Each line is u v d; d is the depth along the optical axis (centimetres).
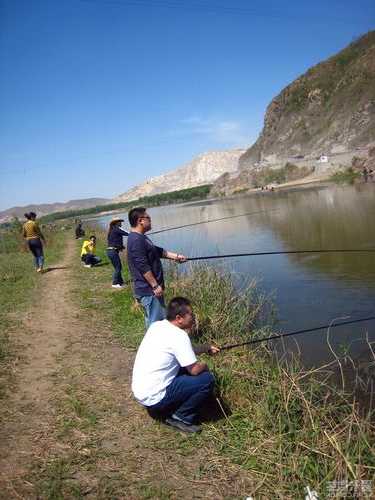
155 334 415
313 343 638
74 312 823
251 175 11075
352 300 816
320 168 8800
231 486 349
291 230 1922
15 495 335
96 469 366
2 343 654
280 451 377
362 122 10150
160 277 575
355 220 1911
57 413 451
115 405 465
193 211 4716
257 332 679
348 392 488
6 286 1098
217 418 438
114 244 999
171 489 344
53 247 2167
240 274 1121
